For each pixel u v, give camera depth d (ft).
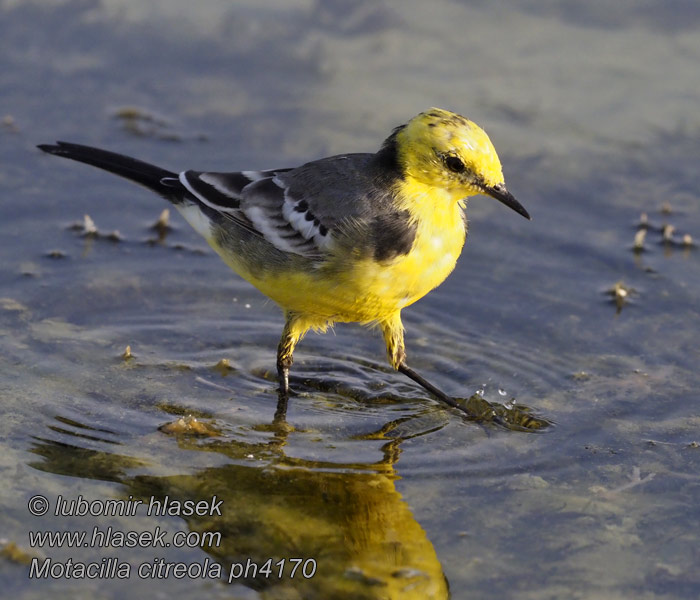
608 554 29.22
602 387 38.58
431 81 60.80
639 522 30.68
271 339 42.09
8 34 63.16
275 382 39.29
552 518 30.83
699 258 47.26
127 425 35.04
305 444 34.76
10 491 30.81
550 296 44.78
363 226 35.37
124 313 42.65
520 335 42.34
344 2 67.87
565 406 37.45
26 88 58.08
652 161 54.24
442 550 29.32
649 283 45.50
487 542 29.68
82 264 45.55
